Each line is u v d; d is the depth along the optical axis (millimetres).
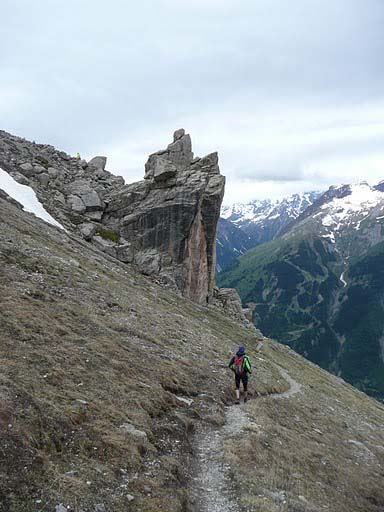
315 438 24750
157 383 20719
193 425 18578
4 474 9656
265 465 16859
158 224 69062
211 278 77750
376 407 65500
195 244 71625
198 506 12727
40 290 25797
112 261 58969
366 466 24531
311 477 18406
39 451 11055
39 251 35094
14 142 75125
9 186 58719
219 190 71938
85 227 62375
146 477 12531
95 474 11438
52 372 15992
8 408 11781
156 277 65688
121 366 20000
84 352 19516
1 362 14977
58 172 72812
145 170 81125
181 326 38094
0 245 31000
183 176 73000
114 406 15781
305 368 65938
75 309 25484
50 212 60812
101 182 78312
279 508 13531
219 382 26031
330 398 44844
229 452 16656
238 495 13805
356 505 18266
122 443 13398
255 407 24094
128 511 10586
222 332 55906
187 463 15148
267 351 58938
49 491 9883
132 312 32531
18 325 18938
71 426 13031
